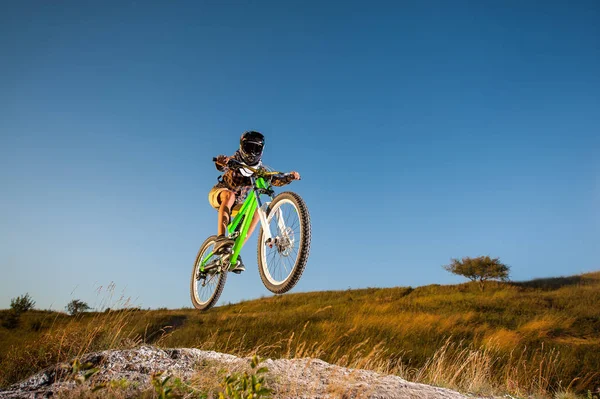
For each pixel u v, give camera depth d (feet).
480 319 62.28
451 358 36.24
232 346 31.27
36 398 12.11
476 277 109.70
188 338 44.27
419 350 40.55
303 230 12.46
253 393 9.77
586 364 37.32
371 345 41.01
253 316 69.10
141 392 11.82
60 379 13.62
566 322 58.08
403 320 59.21
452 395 14.60
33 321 49.73
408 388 14.40
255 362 10.36
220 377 13.06
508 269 104.94
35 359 20.67
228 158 14.47
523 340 48.01
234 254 15.10
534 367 35.78
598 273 111.04
